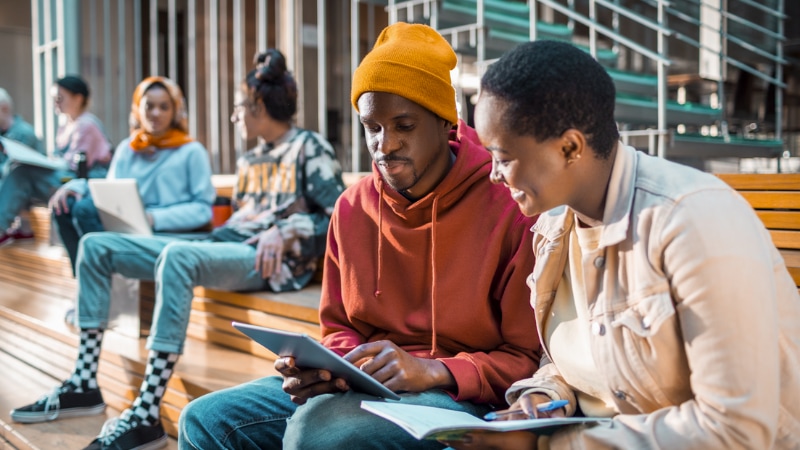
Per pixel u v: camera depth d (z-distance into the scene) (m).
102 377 2.78
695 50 4.62
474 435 1.04
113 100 6.21
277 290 2.75
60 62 5.86
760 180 1.79
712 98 4.68
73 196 3.26
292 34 4.44
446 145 1.51
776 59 4.14
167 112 3.26
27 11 7.95
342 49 6.64
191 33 5.18
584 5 4.78
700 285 0.91
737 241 0.92
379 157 1.45
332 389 1.36
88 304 2.56
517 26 4.27
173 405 2.38
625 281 1.01
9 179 4.66
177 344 2.28
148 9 6.31
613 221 1.01
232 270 2.58
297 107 2.86
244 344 2.71
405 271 1.54
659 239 0.96
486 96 0.99
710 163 4.83
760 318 0.90
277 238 2.68
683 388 1.00
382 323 1.56
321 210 2.80
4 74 7.88
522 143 0.98
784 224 1.73
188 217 3.16
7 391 2.94
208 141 6.39
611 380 1.05
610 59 4.59
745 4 4.36
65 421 2.50
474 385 1.37
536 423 1.00
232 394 1.53
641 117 3.88
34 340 3.38
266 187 2.85
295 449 1.30
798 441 1.00
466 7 4.01
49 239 4.66
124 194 2.87
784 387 1.00
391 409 1.11
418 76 1.41
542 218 1.20
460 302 1.48
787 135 4.70
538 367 1.47
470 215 1.50
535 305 1.20
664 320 0.95
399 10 4.00
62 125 5.05
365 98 1.43
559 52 0.97
